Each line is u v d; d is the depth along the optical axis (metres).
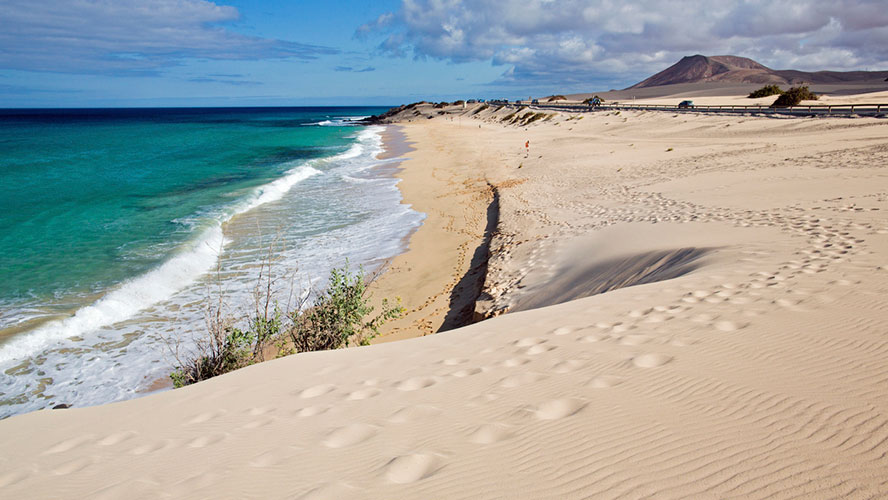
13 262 13.92
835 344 3.92
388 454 3.02
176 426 4.03
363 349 6.00
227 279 13.09
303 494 2.66
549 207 17.61
